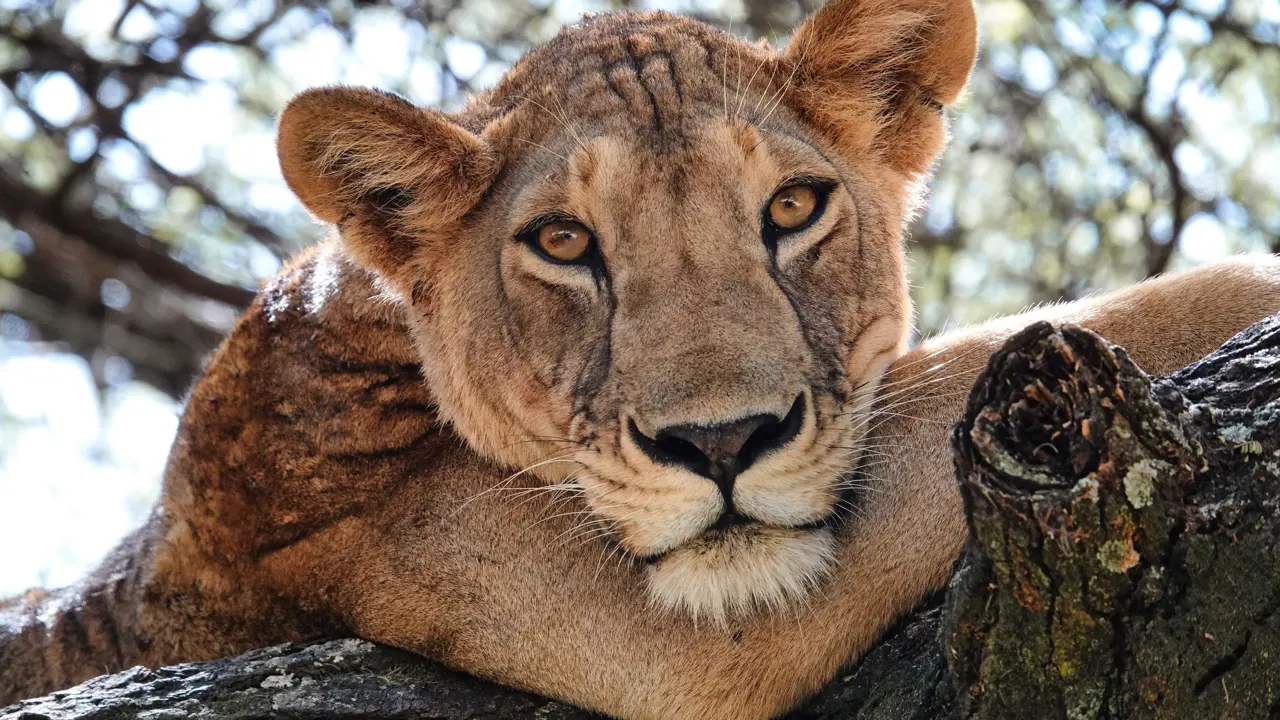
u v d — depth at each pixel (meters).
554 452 7.04
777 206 6.96
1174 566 4.71
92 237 16.20
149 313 16.62
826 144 7.45
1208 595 4.74
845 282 7.09
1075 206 14.50
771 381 6.34
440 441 7.57
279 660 6.46
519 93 7.76
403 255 7.61
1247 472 4.75
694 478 6.33
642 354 6.50
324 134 7.32
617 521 6.68
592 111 7.20
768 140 6.97
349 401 7.69
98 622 8.34
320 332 7.85
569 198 6.90
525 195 7.11
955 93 7.85
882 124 7.72
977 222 14.80
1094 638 4.77
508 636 6.99
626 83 7.27
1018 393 4.57
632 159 6.81
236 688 6.26
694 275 6.60
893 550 6.56
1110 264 14.12
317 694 6.39
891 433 6.82
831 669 6.62
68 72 15.88
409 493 7.44
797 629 6.59
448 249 7.51
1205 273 6.64
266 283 8.47
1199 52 14.17
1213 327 6.44
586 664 6.88
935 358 6.96
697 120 6.93
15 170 16.16
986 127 14.75
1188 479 4.68
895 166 7.84
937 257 14.34
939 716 5.48
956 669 4.99
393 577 7.26
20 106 15.88
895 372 7.07
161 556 7.94
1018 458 4.58
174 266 16.31
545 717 6.92
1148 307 6.56
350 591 7.36
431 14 15.27
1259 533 4.73
